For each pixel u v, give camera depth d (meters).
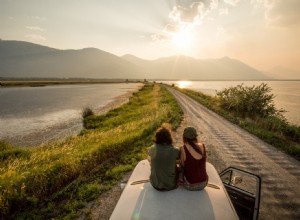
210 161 7.83
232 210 2.52
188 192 2.67
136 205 2.48
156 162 2.72
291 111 32.38
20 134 16.80
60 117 24.69
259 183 3.33
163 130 2.92
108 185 5.71
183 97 41.25
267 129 13.85
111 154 8.22
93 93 64.12
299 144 10.42
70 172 6.25
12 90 77.12
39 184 5.44
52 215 4.51
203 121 16.48
